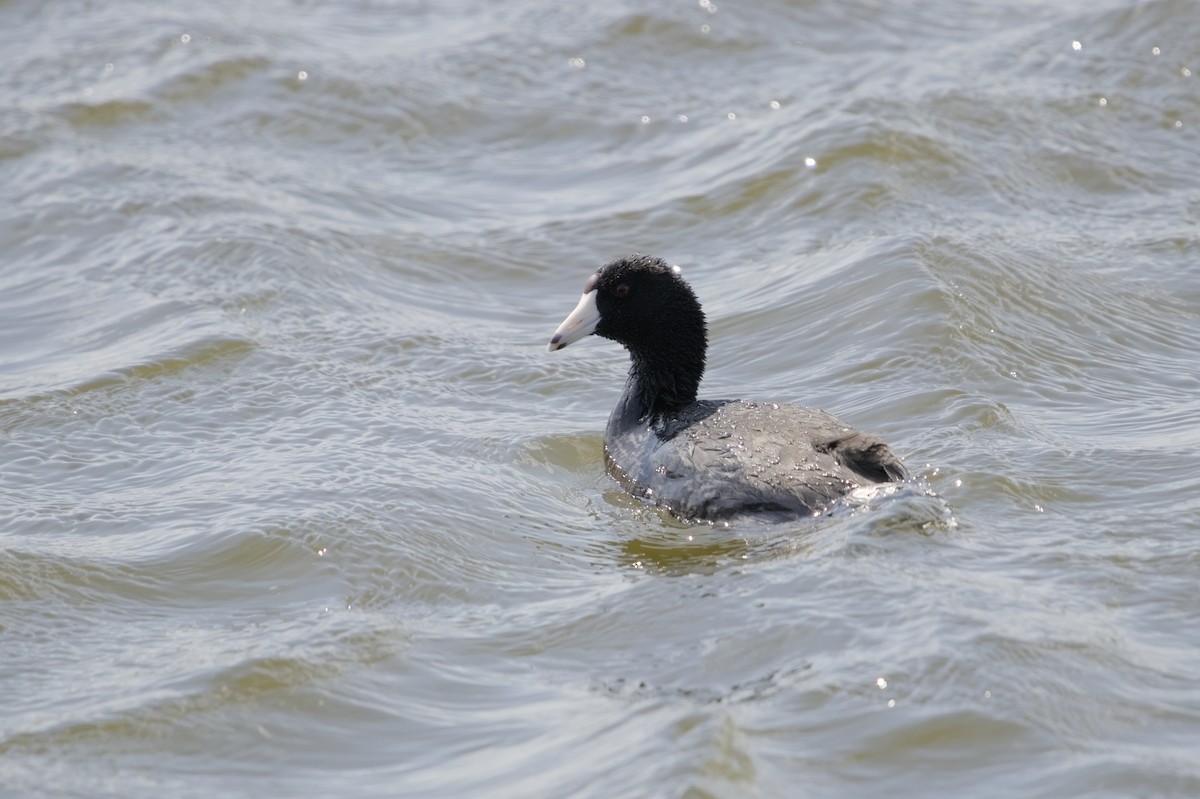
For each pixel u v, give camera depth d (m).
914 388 14.80
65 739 9.40
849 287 17.25
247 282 18.25
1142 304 17.16
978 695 9.05
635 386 14.26
